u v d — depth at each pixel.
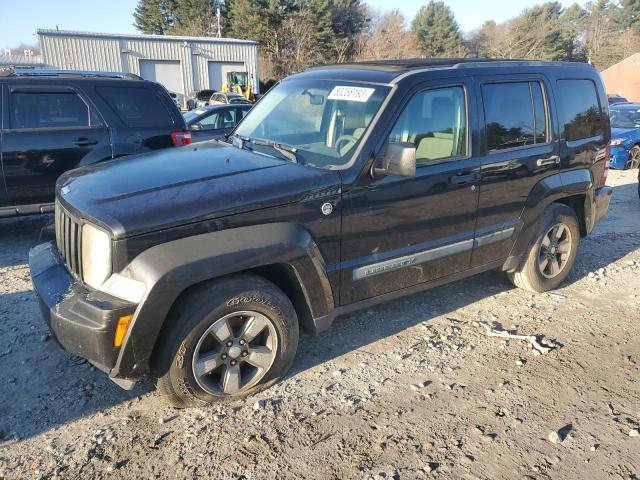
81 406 3.22
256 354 3.25
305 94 4.16
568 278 5.46
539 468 2.80
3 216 6.17
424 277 3.97
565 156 4.80
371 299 3.73
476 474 2.75
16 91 6.13
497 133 4.23
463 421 3.16
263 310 3.18
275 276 3.43
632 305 4.82
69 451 2.84
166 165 3.54
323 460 2.81
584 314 4.62
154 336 2.81
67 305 2.87
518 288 5.16
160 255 2.78
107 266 2.81
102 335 2.71
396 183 3.58
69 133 6.37
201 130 10.99
